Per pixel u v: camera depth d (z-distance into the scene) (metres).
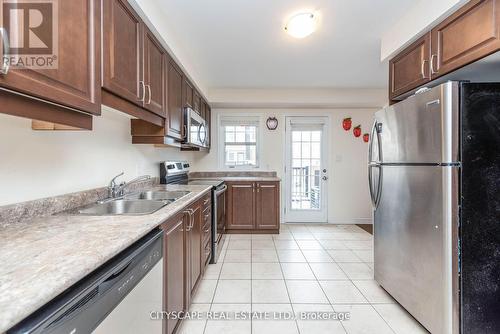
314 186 4.59
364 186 4.52
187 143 2.62
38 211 1.23
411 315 1.77
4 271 0.64
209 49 2.53
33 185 1.22
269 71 3.17
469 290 1.40
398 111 1.80
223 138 4.49
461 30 1.43
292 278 2.38
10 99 0.75
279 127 4.49
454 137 1.38
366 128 4.47
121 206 1.75
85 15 1.02
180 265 1.59
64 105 0.92
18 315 0.49
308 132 4.54
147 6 1.54
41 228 1.03
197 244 2.08
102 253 0.77
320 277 2.40
